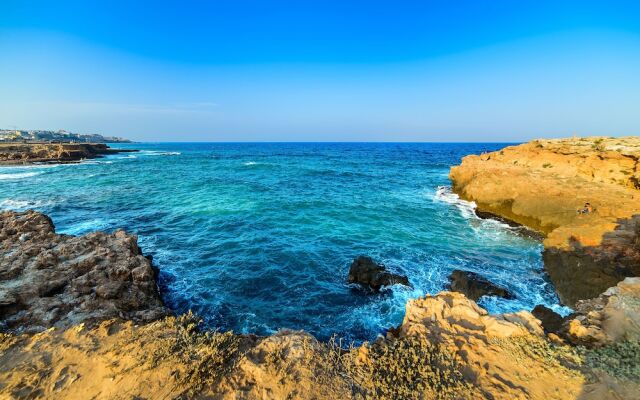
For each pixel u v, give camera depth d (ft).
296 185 112.98
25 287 26.43
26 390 14.84
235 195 90.58
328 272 42.29
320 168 176.04
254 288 37.88
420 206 81.20
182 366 16.11
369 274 38.78
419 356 16.56
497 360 16.20
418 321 20.17
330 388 14.44
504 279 41.24
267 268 43.01
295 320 31.83
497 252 50.14
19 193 88.38
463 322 19.69
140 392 14.46
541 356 16.42
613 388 14.10
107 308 25.43
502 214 70.03
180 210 72.23
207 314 32.40
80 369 16.25
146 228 58.90
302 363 16.10
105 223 61.36
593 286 35.09
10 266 30.07
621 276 34.30
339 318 32.22
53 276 29.12
